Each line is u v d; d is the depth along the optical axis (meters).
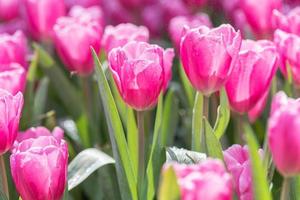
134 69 0.98
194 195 0.81
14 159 0.96
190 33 0.97
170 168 0.82
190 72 0.98
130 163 1.03
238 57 0.98
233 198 0.94
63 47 1.23
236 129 1.17
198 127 1.03
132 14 1.78
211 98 1.18
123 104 1.14
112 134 1.03
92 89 1.38
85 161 1.09
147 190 1.03
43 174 0.95
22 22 1.69
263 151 0.99
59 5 1.44
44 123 1.34
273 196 1.05
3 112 0.98
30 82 1.28
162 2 1.71
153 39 1.67
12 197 1.17
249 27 1.36
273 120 0.84
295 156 0.84
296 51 1.05
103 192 1.14
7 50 1.22
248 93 1.01
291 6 1.62
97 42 1.22
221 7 1.77
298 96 1.09
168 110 1.18
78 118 1.33
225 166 0.95
